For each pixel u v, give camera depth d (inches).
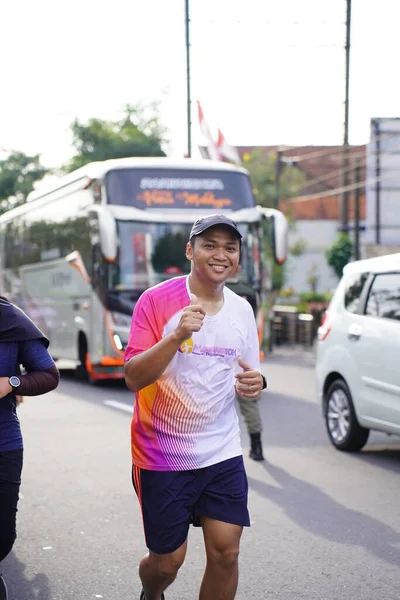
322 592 222.2
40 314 876.0
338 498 320.5
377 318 389.1
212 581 175.2
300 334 1205.1
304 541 266.7
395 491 331.9
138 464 175.8
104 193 675.4
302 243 2143.2
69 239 765.3
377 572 237.9
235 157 1296.8
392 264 391.9
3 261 1069.8
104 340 671.8
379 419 380.2
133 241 669.3
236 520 174.2
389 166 2090.3
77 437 453.7
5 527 189.0
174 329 171.5
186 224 678.5
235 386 174.2
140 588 227.0
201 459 173.0
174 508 173.2
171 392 172.1
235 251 170.4
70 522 290.2
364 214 2723.9
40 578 235.6
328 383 426.3
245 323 176.1
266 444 434.6
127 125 2047.2
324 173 2780.5
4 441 185.9
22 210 970.7
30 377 187.5
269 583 229.0
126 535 275.3
